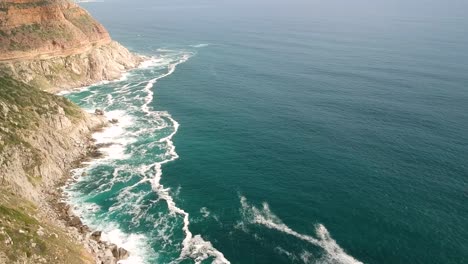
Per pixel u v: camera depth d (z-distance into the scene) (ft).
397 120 362.74
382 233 212.23
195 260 192.75
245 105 403.34
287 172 273.54
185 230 214.48
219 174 270.87
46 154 258.57
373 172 272.31
